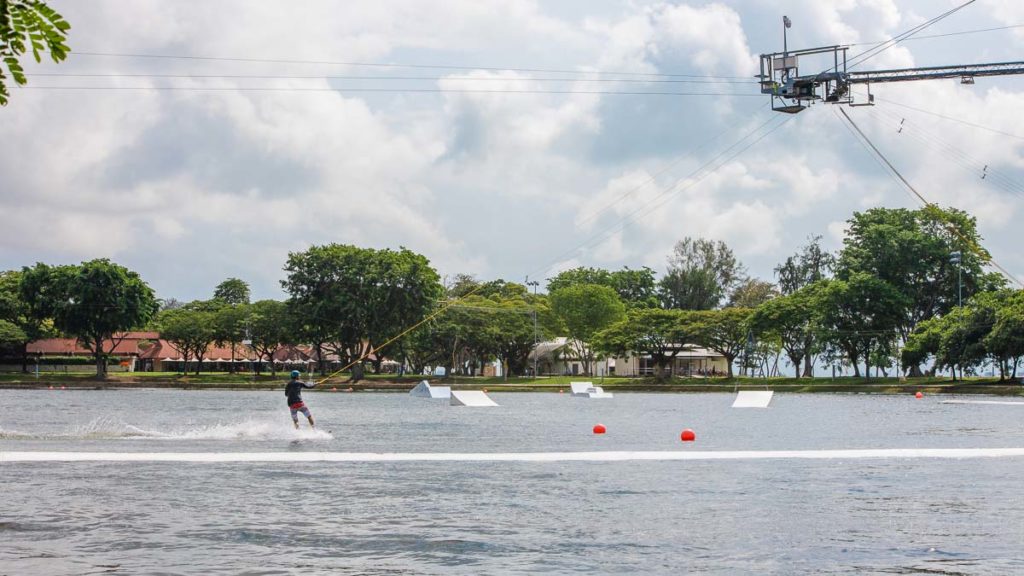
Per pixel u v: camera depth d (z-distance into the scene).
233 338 136.88
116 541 13.99
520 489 19.66
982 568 12.48
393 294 113.62
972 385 100.00
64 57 4.77
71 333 123.19
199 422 43.22
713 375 146.38
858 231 118.75
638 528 15.20
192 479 20.89
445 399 82.12
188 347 140.38
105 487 19.53
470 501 17.97
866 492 19.34
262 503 17.59
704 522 15.80
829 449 29.11
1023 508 17.28
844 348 110.81
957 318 101.62
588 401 77.31
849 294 108.69
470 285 158.25
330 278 115.19
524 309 132.12
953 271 113.00
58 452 26.16
